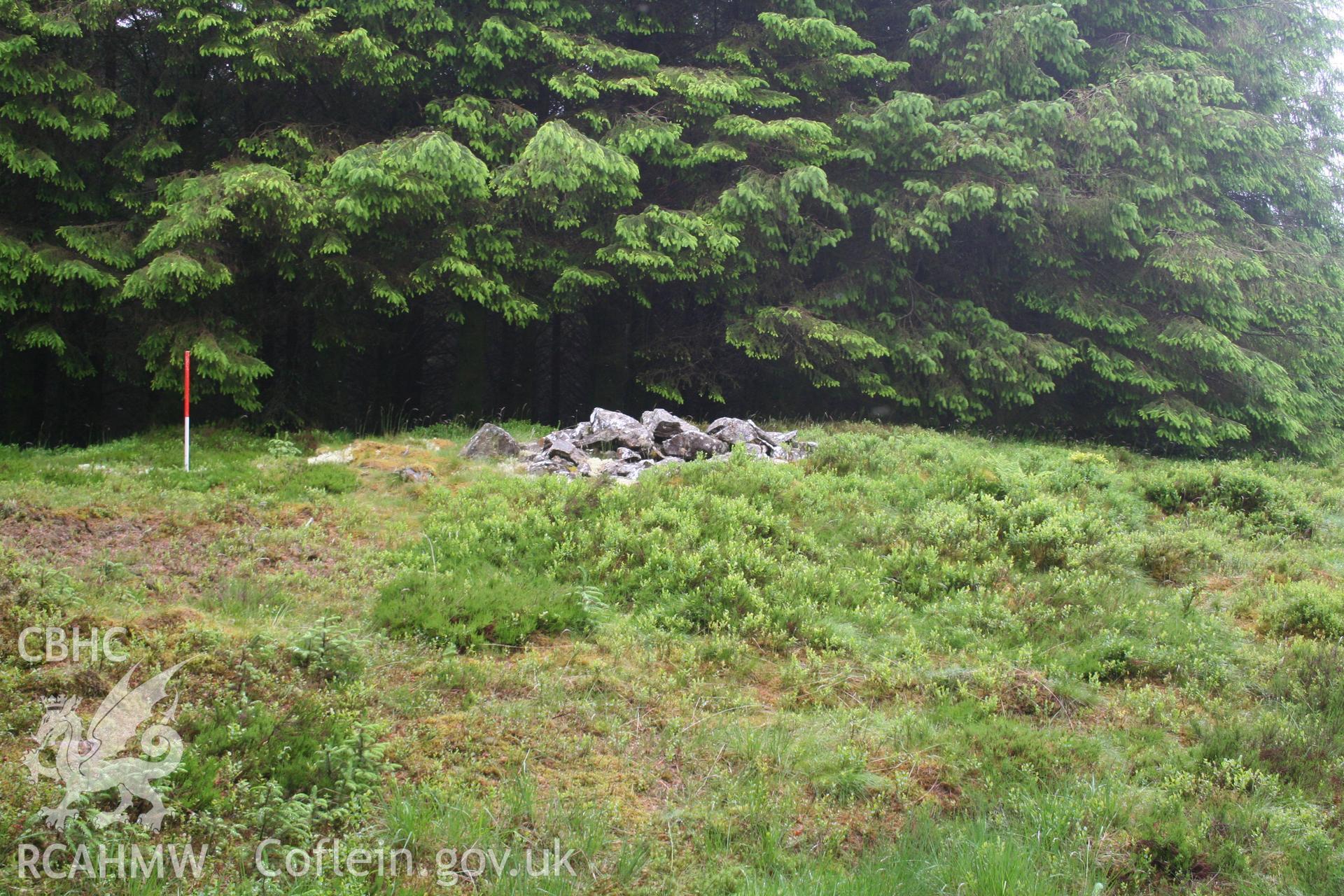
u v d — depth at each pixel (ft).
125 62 46.80
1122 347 59.26
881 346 52.90
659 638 22.70
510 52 48.16
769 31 53.01
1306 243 63.77
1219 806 16.62
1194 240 54.95
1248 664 23.03
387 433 43.93
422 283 44.93
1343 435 68.03
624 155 47.83
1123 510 34.81
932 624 24.62
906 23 59.26
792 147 51.47
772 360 56.24
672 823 15.66
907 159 53.72
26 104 40.32
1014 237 56.59
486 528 28.66
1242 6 64.75
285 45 43.57
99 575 22.49
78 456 37.17
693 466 33.99
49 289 41.78
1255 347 61.93
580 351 66.03
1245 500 36.94
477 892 13.61
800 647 23.03
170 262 38.88
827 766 17.47
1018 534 28.76
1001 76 54.95
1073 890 14.55
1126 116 53.83
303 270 44.96
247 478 33.27
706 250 49.47
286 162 44.93
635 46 56.34
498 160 47.91
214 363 41.75
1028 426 60.18
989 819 16.19
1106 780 17.49
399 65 46.34
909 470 36.76
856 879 14.23
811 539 28.71
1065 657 22.81
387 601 22.90
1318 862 15.30
